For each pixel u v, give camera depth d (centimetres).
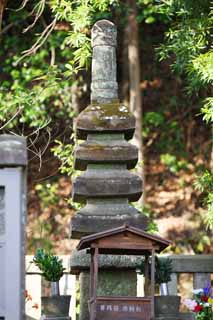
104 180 632
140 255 591
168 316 545
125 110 644
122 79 1280
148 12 1125
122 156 634
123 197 636
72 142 1116
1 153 492
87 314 627
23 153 496
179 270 727
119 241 548
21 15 1144
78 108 1165
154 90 1310
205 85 803
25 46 1181
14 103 923
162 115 1283
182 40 801
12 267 489
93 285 555
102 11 847
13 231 491
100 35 659
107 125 638
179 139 1280
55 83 1005
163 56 832
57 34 1116
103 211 630
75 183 632
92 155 634
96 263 546
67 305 573
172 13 869
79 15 803
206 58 734
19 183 493
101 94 651
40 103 1059
